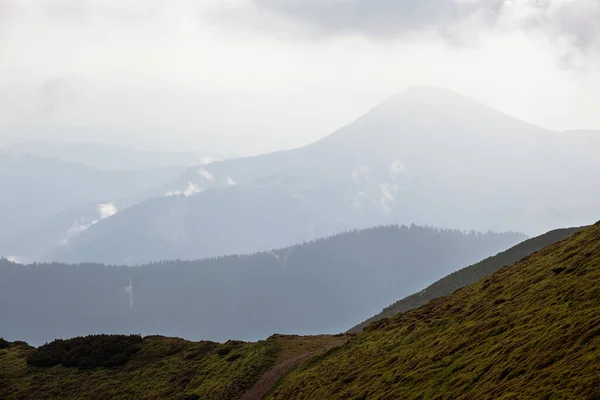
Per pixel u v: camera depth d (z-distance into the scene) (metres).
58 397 87.19
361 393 54.66
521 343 45.44
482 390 42.12
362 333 79.81
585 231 70.88
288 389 66.88
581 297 47.56
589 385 34.47
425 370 51.97
